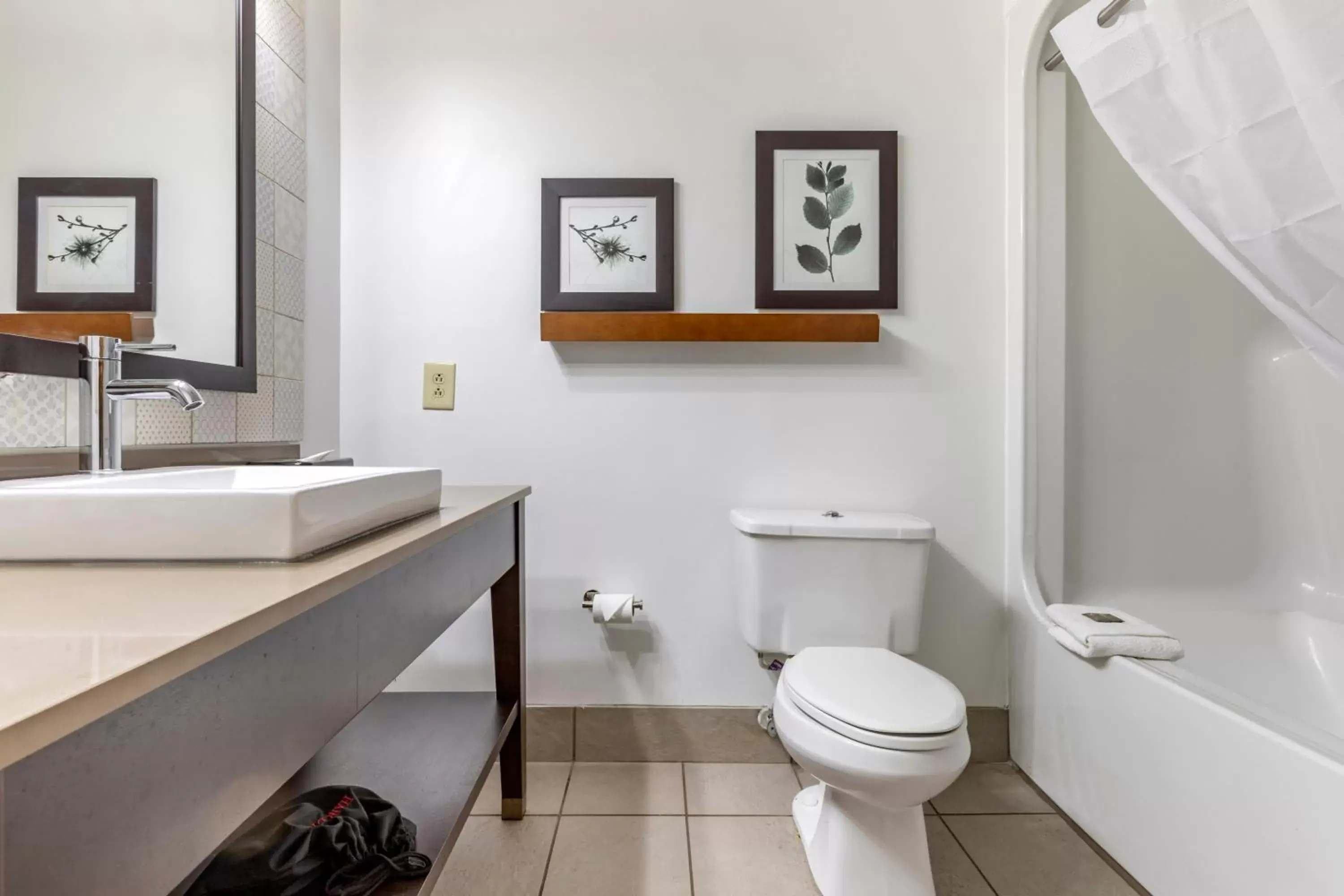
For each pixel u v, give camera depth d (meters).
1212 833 1.01
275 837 0.83
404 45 1.64
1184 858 1.06
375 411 1.65
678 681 1.65
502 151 1.64
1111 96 1.12
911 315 1.63
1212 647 1.54
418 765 1.13
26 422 0.90
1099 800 1.28
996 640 1.65
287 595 0.49
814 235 1.62
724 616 1.65
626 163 1.64
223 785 0.44
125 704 0.33
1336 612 1.56
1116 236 1.67
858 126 1.63
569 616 1.65
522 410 1.65
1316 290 0.99
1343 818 0.82
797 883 1.20
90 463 0.91
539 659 1.65
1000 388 1.64
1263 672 1.49
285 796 1.04
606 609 1.56
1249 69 0.92
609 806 1.44
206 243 1.19
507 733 1.29
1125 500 1.67
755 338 1.58
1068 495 1.66
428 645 0.83
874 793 1.03
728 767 1.61
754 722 1.64
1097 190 1.66
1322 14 0.80
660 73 1.63
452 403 1.65
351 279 1.65
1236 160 0.97
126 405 1.05
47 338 0.90
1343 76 0.80
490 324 1.65
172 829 0.39
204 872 0.79
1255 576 1.66
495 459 1.65
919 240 1.63
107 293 1.00
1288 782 0.89
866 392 1.64
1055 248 1.61
